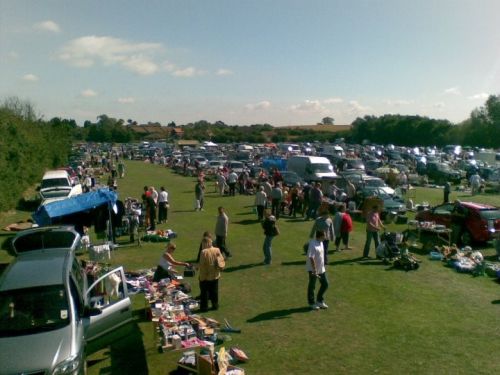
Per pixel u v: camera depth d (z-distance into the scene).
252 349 9.12
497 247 16.30
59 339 7.34
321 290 11.35
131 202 23.50
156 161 70.50
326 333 9.88
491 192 37.09
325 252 15.34
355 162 46.12
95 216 19.48
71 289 8.48
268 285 13.24
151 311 10.70
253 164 51.94
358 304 11.66
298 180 34.41
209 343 9.36
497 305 11.63
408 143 115.94
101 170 51.88
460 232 18.30
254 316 10.88
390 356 8.78
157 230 20.48
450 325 10.30
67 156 58.91
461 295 12.40
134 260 15.97
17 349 7.14
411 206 27.03
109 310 8.77
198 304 11.62
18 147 28.25
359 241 19.20
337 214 17.45
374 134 123.94
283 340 9.52
